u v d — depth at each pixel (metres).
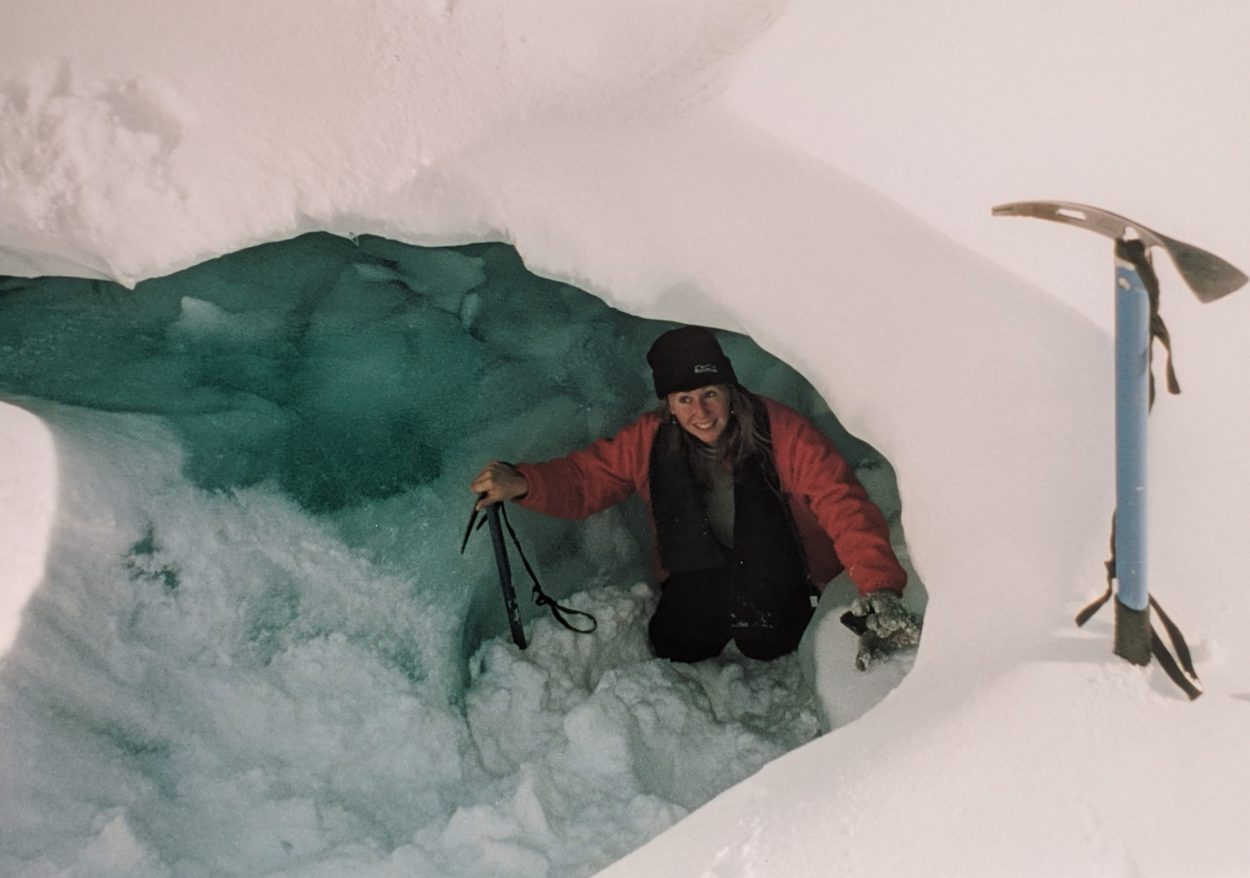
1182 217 1.96
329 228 2.68
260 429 2.58
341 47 2.74
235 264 2.88
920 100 2.29
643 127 2.51
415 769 2.14
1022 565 1.66
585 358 2.97
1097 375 1.81
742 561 2.46
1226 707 1.40
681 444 2.50
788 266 2.20
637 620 2.65
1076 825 1.31
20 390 2.58
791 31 2.48
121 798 1.92
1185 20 2.21
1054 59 2.25
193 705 2.10
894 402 1.99
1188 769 1.34
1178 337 1.84
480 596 2.57
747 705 2.44
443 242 2.63
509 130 2.59
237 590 2.29
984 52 2.30
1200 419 1.73
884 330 2.05
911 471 1.92
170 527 2.29
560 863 1.95
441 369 2.82
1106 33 2.25
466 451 2.71
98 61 2.76
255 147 2.68
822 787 1.45
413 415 2.72
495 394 2.82
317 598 2.35
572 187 2.47
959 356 1.94
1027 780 1.37
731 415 2.44
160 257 2.69
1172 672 1.43
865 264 2.13
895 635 2.11
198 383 2.67
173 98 2.73
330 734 2.15
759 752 2.26
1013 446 1.80
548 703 2.37
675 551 2.54
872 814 1.38
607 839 2.00
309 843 1.95
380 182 2.61
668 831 1.52
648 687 2.34
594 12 2.63
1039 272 1.98
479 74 2.67
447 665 2.37
